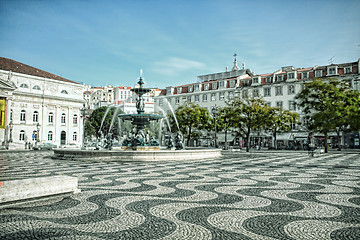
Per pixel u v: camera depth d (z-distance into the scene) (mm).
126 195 7566
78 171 12828
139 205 6488
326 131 33031
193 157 20438
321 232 4648
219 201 6883
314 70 49312
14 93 52000
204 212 5898
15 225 4980
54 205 6445
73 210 6023
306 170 13492
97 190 8258
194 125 46156
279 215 5668
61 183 7246
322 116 31969
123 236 4465
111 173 12141
